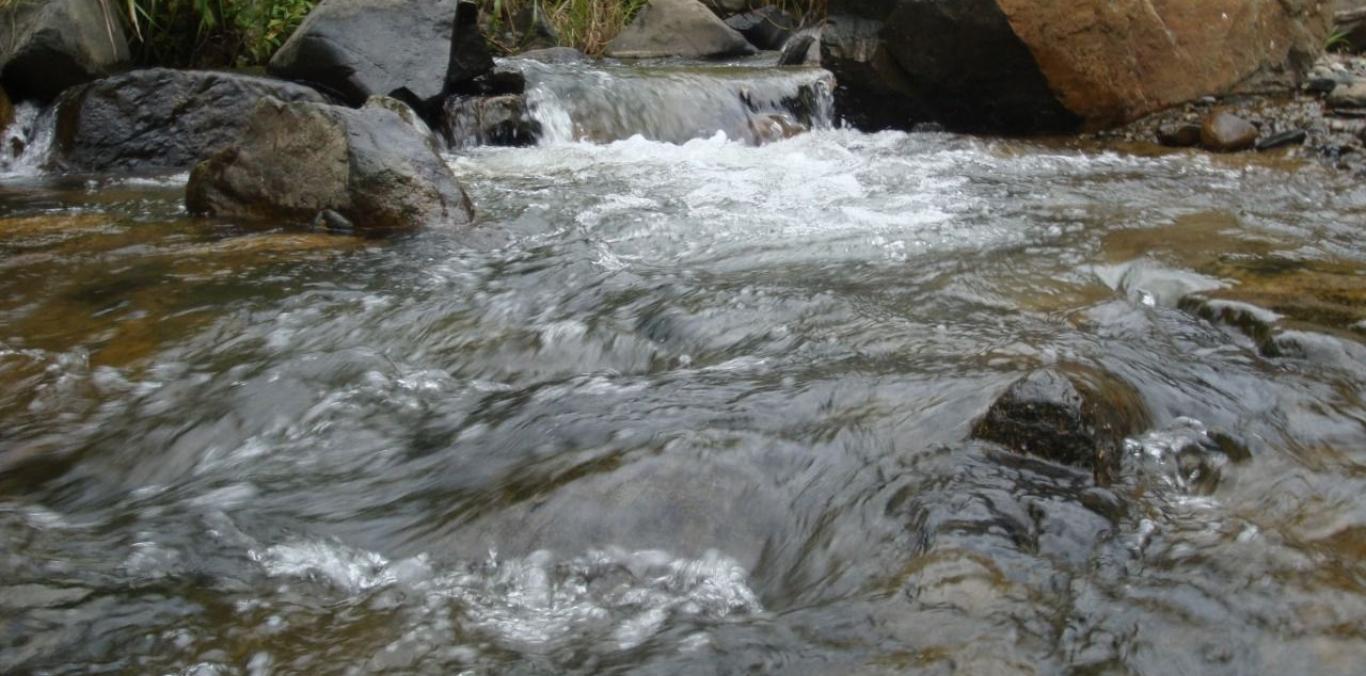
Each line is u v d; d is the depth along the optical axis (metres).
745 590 2.70
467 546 2.85
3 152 8.27
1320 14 9.90
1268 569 2.64
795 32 14.45
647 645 2.46
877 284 4.88
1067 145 8.88
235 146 6.62
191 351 4.34
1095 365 3.73
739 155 8.40
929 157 8.26
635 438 3.23
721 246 5.68
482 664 2.41
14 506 3.20
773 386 3.60
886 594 2.57
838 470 3.05
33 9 8.66
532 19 12.59
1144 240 5.58
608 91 9.38
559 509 2.91
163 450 3.54
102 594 2.67
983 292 4.75
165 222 6.45
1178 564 2.67
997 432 3.15
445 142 8.79
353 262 5.52
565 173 7.70
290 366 4.07
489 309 4.75
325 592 2.71
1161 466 3.17
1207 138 8.62
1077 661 2.32
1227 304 4.37
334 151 6.36
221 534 2.96
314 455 3.46
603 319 4.52
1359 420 3.48
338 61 8.57
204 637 2.51
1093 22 8.84
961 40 8.99
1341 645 2.35
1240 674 2.29
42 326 4.62
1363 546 2.78
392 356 4.30
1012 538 2.76
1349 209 6.52
